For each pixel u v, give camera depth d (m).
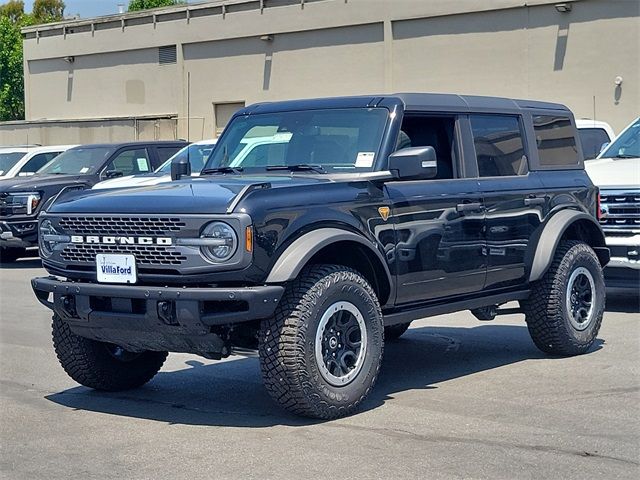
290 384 6.14
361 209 6.66
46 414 6.77
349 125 7.28
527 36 26.30
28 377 8.00
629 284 10.68
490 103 8.03
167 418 6.60
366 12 29.52
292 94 31.92
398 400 6.95
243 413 6.70
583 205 8.62
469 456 5.60
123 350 7.29
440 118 7.66
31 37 41.59
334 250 6.65
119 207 6.35
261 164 7.55
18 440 6.11
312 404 6.21
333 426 6.26
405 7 28.55
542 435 6.00
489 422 6.32
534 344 8.84
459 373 7.87
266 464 5.50
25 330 10.27
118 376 7.32
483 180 7.71
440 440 5.92
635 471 5.32
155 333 6.24
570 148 8.78
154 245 6.16
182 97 35.34
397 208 6.91
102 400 7.18
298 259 6.09
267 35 32.16
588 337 8.42
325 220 6.39
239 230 5.95
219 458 5.64
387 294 6.91
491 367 8.08
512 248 7.85
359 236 6.51
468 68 27.53
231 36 33.31
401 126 7.25
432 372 7.92
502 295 7.89
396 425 6.27
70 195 7.03
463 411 6.61
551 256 8.00
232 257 5.96
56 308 6.60
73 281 6.64
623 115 24.84
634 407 6.66
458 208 7.35
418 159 6.71
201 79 34.62
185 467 5.49
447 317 10.77
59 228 6.63
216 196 6.14
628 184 10.29
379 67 29.48
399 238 6.90
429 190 7.18
